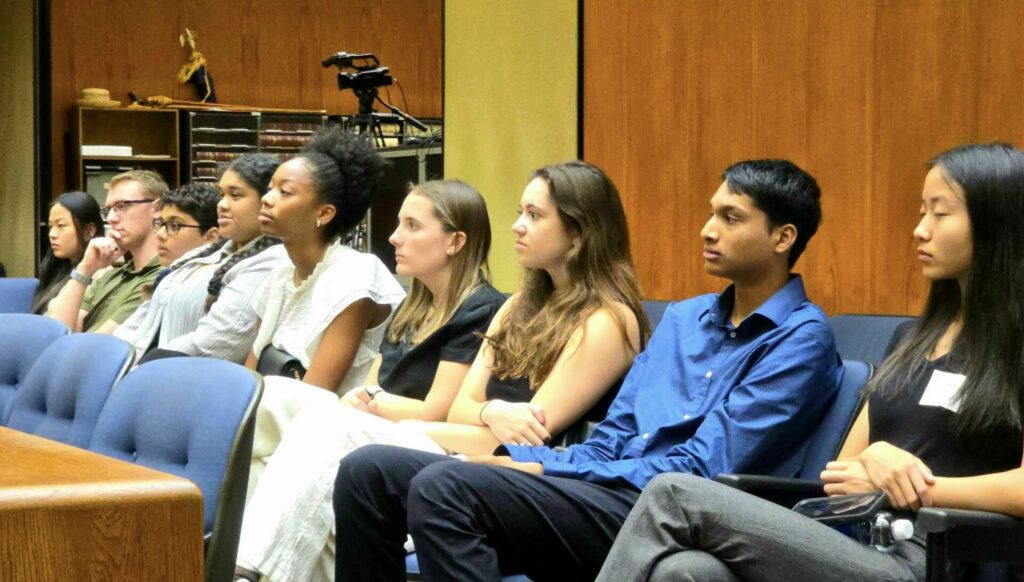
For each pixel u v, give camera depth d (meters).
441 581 2.60
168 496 1.49
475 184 5.79
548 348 3.19
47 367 3.18
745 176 2.90
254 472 3.39
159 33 12.16
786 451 2.79
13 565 1.40
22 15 9.48
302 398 3.41
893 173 3.86
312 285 4.17
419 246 3.71
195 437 2.46
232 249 4.96
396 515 2.80
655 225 4.71
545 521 2.69
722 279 4.42
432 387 3.62
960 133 3.66
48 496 1.42
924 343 2.56
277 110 12.16
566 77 5.15
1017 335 2.40
